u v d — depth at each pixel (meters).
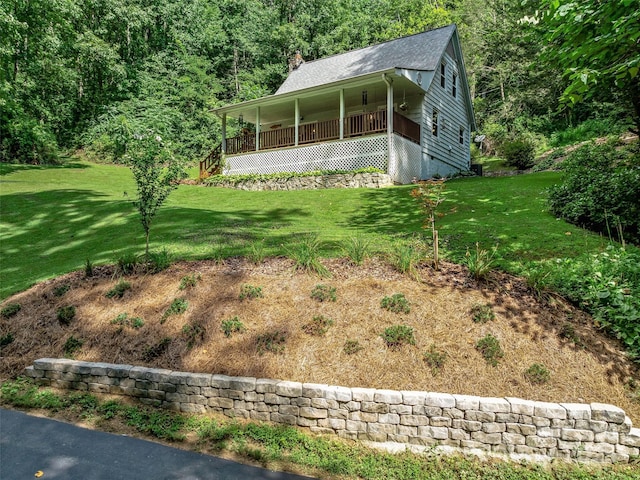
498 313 4.48
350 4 36.59
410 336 4.19
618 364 3.94
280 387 3.73
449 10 35.69
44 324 4.93
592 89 6.03
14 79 20.69
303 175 14.54
